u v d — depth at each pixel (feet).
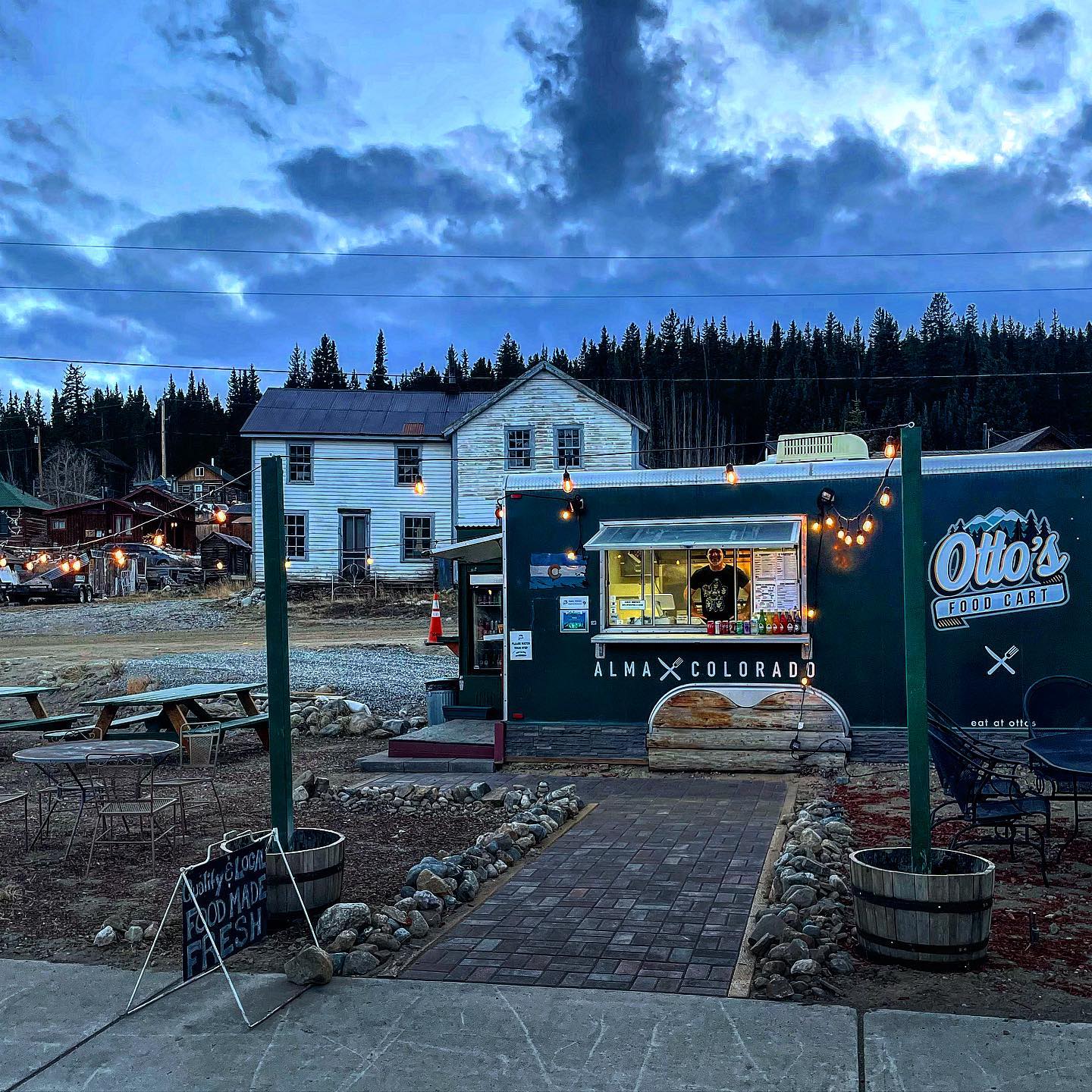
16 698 58.23
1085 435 286.25
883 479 35.94
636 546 36.50
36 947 18.57
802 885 19.44
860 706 36.01
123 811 26.43
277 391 119.03
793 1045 13.60
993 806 21.76
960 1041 13.57
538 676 39.04
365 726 48.08
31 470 352.08
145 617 102.83
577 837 26.37
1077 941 17.44
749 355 365.61
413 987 15.97
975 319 373.20
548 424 107.86
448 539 111.55
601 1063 13.26
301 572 111.24
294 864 18.85
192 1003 15.58
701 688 36.94
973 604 34.91
